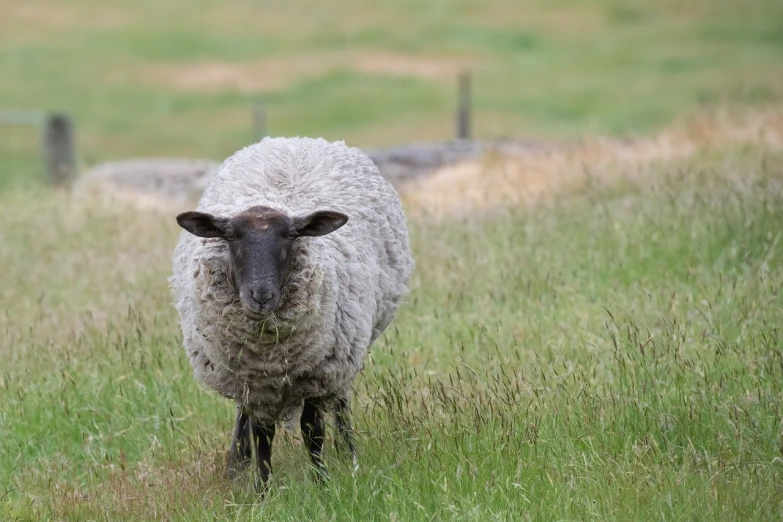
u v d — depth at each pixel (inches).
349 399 716.7
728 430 631.2
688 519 550.6
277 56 4195.4
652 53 4040.4
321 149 738.8
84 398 787.4
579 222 1088.2
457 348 846.5
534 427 648.4
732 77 3540.8
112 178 1697.8
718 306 823.1
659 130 1579.7
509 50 4264.3
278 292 604.1
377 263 711.1
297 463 681.6
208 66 4040.4
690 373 697.0
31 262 1128.2
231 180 697.0
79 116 3368.6
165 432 753.0
